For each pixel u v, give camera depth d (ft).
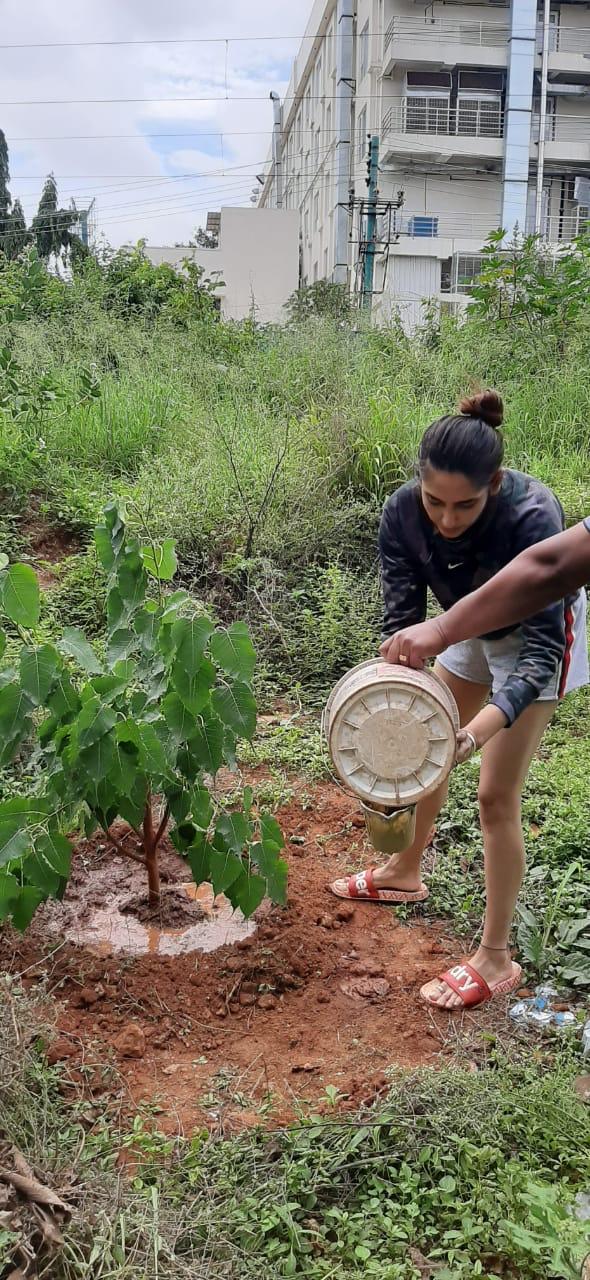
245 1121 8.48
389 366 30.91
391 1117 8.30
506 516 9.20
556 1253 6.73
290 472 22.74
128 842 12.73
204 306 46.19
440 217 93.40
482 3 90.02
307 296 52.95
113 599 10.38
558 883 12.10
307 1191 7.72
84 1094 8.64
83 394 26.48
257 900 10.03
